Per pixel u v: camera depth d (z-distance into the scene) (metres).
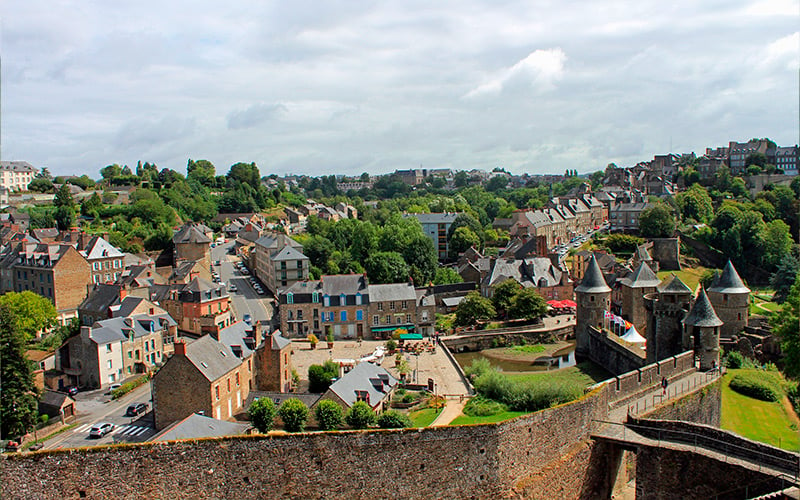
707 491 39.59
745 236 158.12
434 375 84.50
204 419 48.59
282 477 34.84
